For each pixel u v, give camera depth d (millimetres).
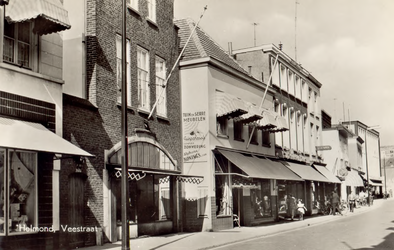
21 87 13695
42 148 12500
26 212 13641
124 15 14852
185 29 26703
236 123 27656
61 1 15773
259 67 34281
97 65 17672
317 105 46125
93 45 17672
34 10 13094
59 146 13227
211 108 24406
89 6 17922
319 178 38031
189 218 23469
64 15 14000
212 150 24047
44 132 13750
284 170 31047
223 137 25438
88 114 16875
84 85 17484
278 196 32812
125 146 14438
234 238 19359
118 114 18688
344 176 49781
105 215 17328
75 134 16094
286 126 31656
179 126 24109
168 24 23594
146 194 20297
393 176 95562
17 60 13961
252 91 29688
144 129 20406
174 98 23797
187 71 24578
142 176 18312
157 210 21234
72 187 15906
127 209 14203
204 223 23266
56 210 14617
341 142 53625
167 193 22281
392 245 15523
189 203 23609
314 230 23188
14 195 13281
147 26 21516
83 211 16312
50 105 14695
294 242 17406
